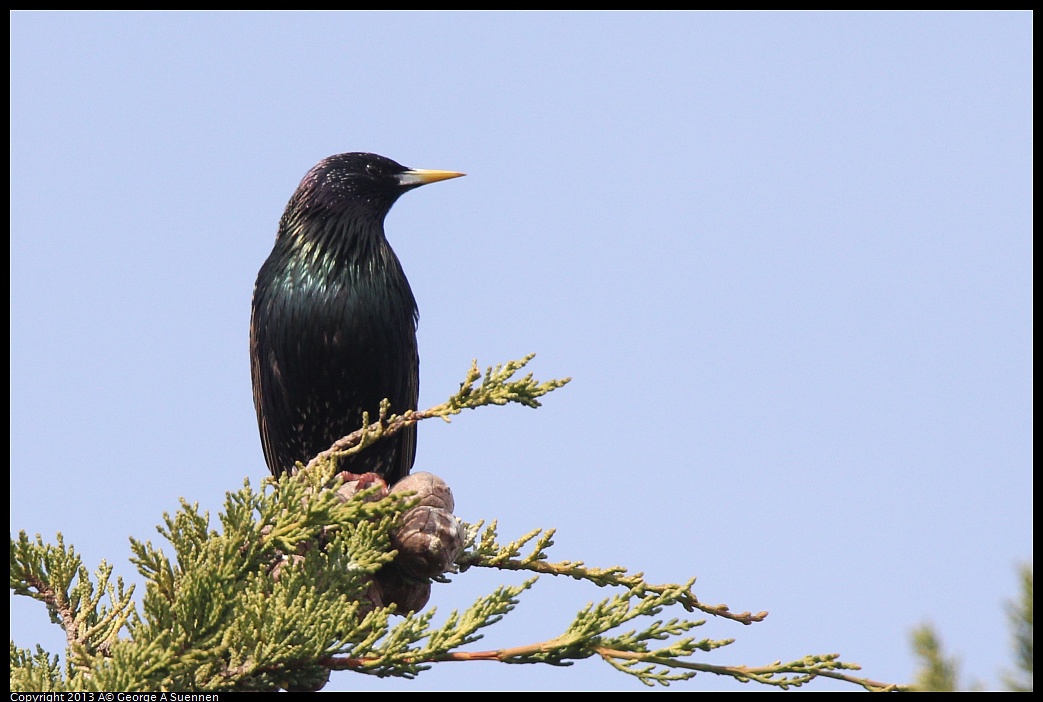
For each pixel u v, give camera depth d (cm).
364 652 765
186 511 796
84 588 873
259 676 762
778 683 759
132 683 726
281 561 863
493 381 826
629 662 763
